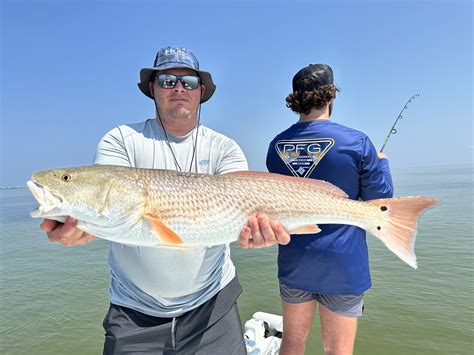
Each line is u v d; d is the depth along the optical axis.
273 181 1.04
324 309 1.24
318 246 1.18
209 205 0.97
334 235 1.17
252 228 0.97
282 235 0.97
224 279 1.15
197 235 0.97
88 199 0.90
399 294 2.86
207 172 1.10
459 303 2.66
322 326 1.27
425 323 2.42
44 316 3.04
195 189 0.97
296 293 1.28
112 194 0.91
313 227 1.05
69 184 0.90
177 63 1.03
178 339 1.06
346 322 1.21
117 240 0.93
